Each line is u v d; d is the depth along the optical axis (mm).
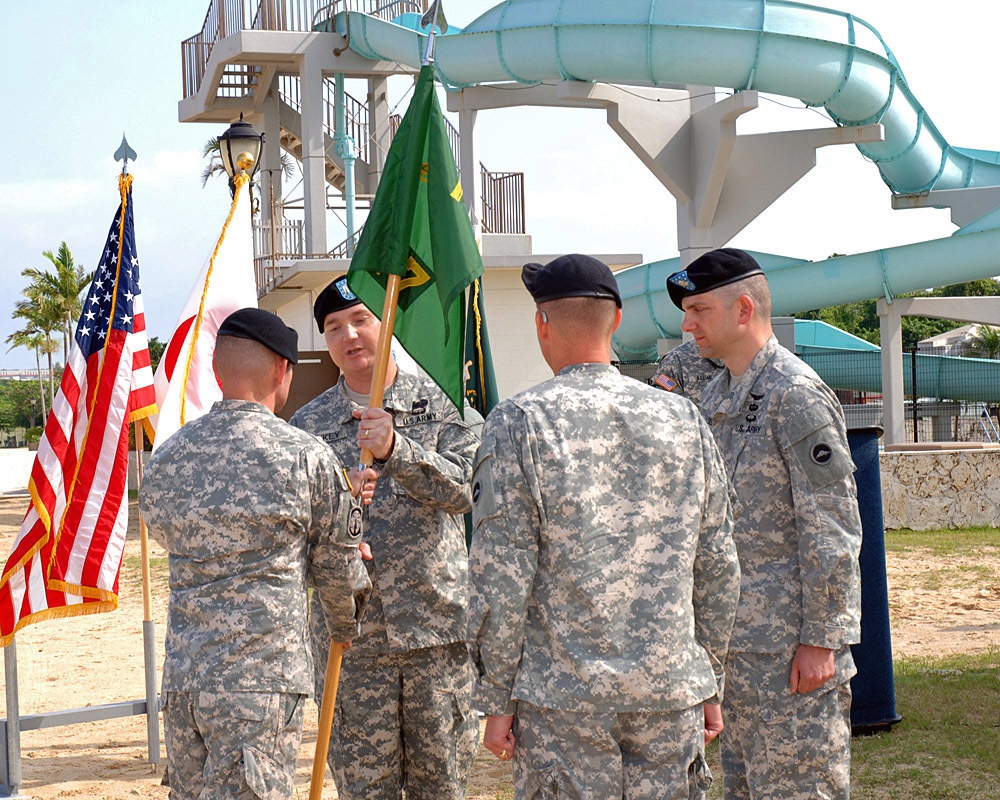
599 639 2902
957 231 21078
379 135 25453
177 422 5629
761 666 3668
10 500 30953
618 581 2928
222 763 3330
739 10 16266
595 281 3107
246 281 5984
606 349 3164
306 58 22750
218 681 3367
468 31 17297
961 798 5172
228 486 3463
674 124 18141
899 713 6484
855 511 3604
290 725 3441
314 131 22891
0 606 5473
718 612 3119
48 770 6168
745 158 18344
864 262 20938
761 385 3746
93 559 5441
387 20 22734
